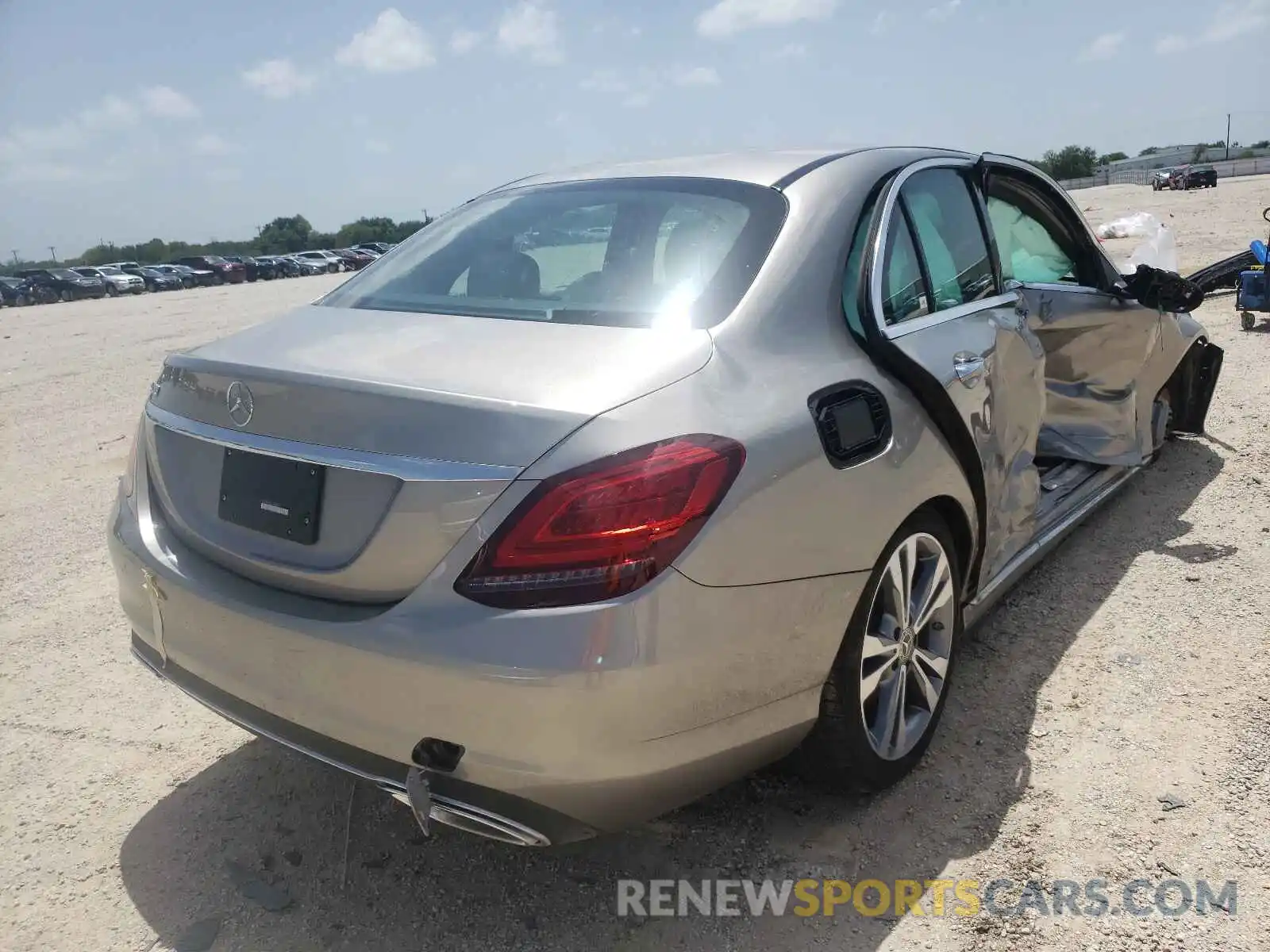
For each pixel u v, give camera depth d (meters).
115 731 3.27
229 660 2.28
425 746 2.02
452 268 2.92
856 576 2.39
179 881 2.53
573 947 2.27
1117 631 3.59
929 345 2.80
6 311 35.91
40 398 9.97
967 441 2.79
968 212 3.38
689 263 2.59
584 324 2.43
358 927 2.36
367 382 2.13
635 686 1.93
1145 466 5.07
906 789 2.77
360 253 59.25
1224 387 6.90
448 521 1.97
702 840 2.61
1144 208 29.95
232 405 2.33
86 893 2.49
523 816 2.01
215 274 50.69
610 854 2.58
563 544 1.92
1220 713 3.03
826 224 2.70
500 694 1.90
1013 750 2.92
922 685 2.82
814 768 2.61
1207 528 4.48
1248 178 59.88
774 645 2.20
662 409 2.07
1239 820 2.55
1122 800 2.66
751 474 2.10
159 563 2.44
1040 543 3.71
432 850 2.63
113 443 7.55
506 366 2.19
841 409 2.40
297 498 2.18
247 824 2.76
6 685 3.59
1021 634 3.62
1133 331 4.49
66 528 5.41
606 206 2.92
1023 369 3.34
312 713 2.14
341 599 2.12
